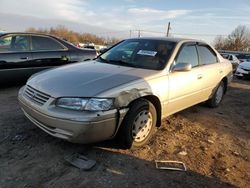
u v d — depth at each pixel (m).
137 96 3.51
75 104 3.13
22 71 6.48
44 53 6.79
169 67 4.18
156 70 4.05
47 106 3.24
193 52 4.95
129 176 3.11
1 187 2.75
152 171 3.26
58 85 3.40
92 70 3.91
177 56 4.42
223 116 5.69
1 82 6.30
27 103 3.52
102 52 5.14
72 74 3.74
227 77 6.16
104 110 3.17
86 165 3.18
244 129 5.05
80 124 3.05
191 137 4.38
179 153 3.76
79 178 2.97
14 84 6.56
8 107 5.04
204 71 5.09
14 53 6.34
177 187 3.00
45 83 3.52
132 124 3.53
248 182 3.25
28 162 3.20
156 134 4.33
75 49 7.39
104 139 3.32
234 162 3.71
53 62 6.94
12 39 6.40
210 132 4.68
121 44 5.07
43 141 3.71
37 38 6.77
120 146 3.67
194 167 3.45
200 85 4.98
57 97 3.21
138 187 2.93
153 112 3.85
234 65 14.96
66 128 3.11
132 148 3.68
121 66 4.19
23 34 6.59
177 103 4.39
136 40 4.98
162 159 3.55
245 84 12.16
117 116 3.29
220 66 5.77
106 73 3.76
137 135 3.68
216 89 5.84
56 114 3.13
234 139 4.50
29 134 3.89
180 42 4.70
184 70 4.20
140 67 4.16
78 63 4.52
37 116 3.36
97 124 3.12
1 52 6.19
